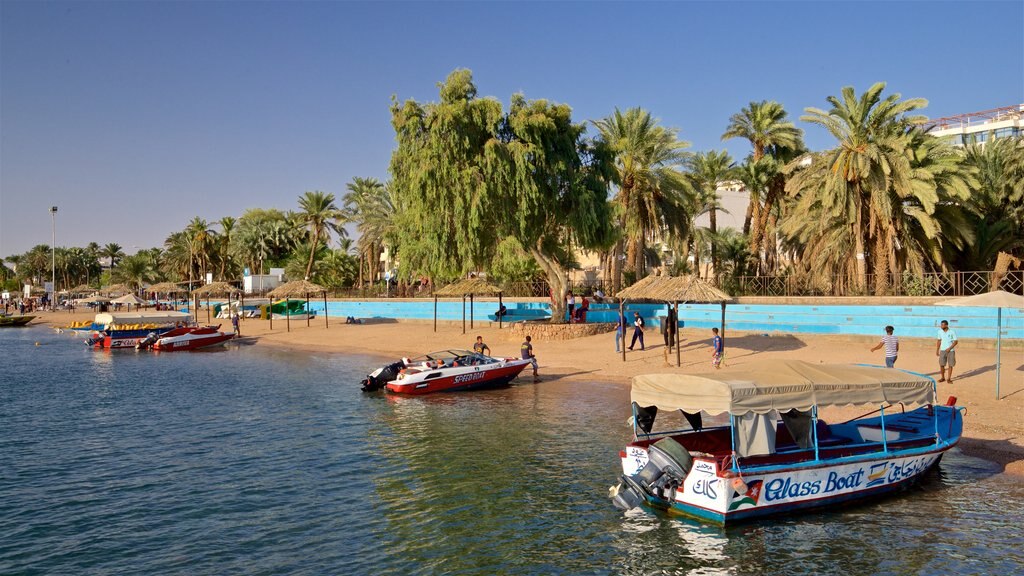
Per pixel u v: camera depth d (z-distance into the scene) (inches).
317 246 3363.7
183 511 458.3
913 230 1422.2
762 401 418.9
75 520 443.5
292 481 522.6
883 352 1067.9
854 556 371.2
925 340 1119.0
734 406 409.1
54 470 561.3
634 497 415.2
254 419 770.2
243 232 3779.5
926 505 445.7
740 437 418.0
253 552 389.4
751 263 1760.6
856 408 711.7
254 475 541.0
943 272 1305.4
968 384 788.0
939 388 772.6
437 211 1316.4
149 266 5049.2
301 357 1498.5
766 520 422.0
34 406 876.6
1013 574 347.3
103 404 887.1
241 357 1536.7
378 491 494.9
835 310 1229.7
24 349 1846.7
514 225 1331.2
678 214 1702.8
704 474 416.2
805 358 1039.6
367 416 776.3
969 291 1262.3
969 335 1079.6
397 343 1631.4
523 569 362.3
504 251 1501.0
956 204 1421.0
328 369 1258.0
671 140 1648.6
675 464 424.2
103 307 3577.8
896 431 519.2
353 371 1222.3
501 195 1291.8
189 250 4232.3
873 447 478.9
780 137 1800.0
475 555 380.8
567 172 1380.4
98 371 1286.9
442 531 416.2
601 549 385.7
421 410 807.7
